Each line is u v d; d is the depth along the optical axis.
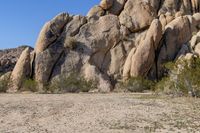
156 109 19.75
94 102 24.06
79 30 46.47
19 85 42.19
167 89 32.72
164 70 43.00
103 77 42.16
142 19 46.97
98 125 14.41
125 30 46.38
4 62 55.09
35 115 17.50
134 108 20.14
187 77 29.72
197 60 30.98
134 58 42.31
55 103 23.39
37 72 43.44
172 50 44.12
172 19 47.81
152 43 43.00
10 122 15.36
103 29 46.47
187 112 18.61
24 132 12.91
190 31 45.56
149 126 14.20
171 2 52.47
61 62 44.34
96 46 45.34
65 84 39.09
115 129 13.50
